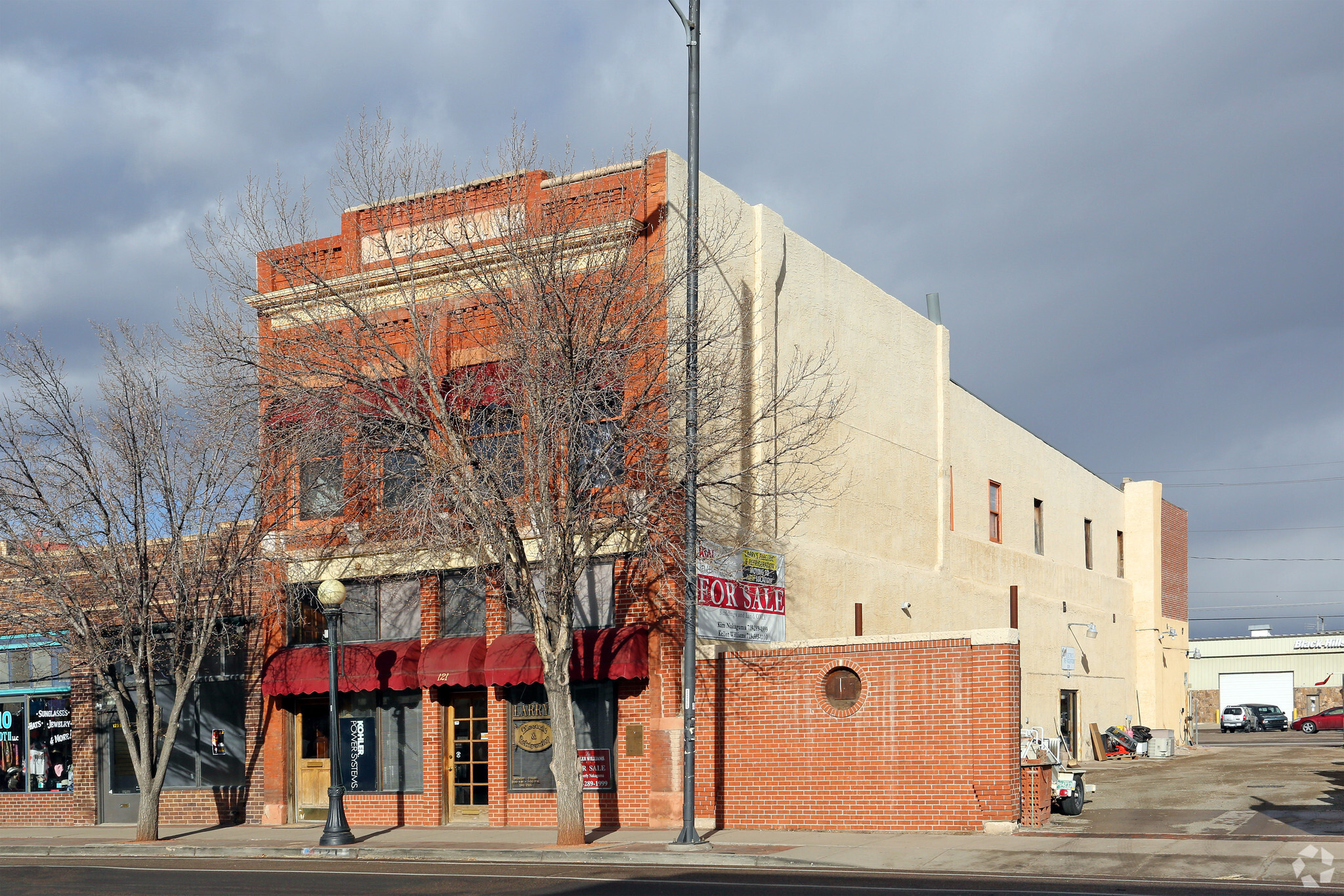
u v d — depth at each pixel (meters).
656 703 22.41
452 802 24.53
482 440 21.08
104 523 23.11
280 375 21.70
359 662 24.47
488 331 21.98
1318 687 78.62
